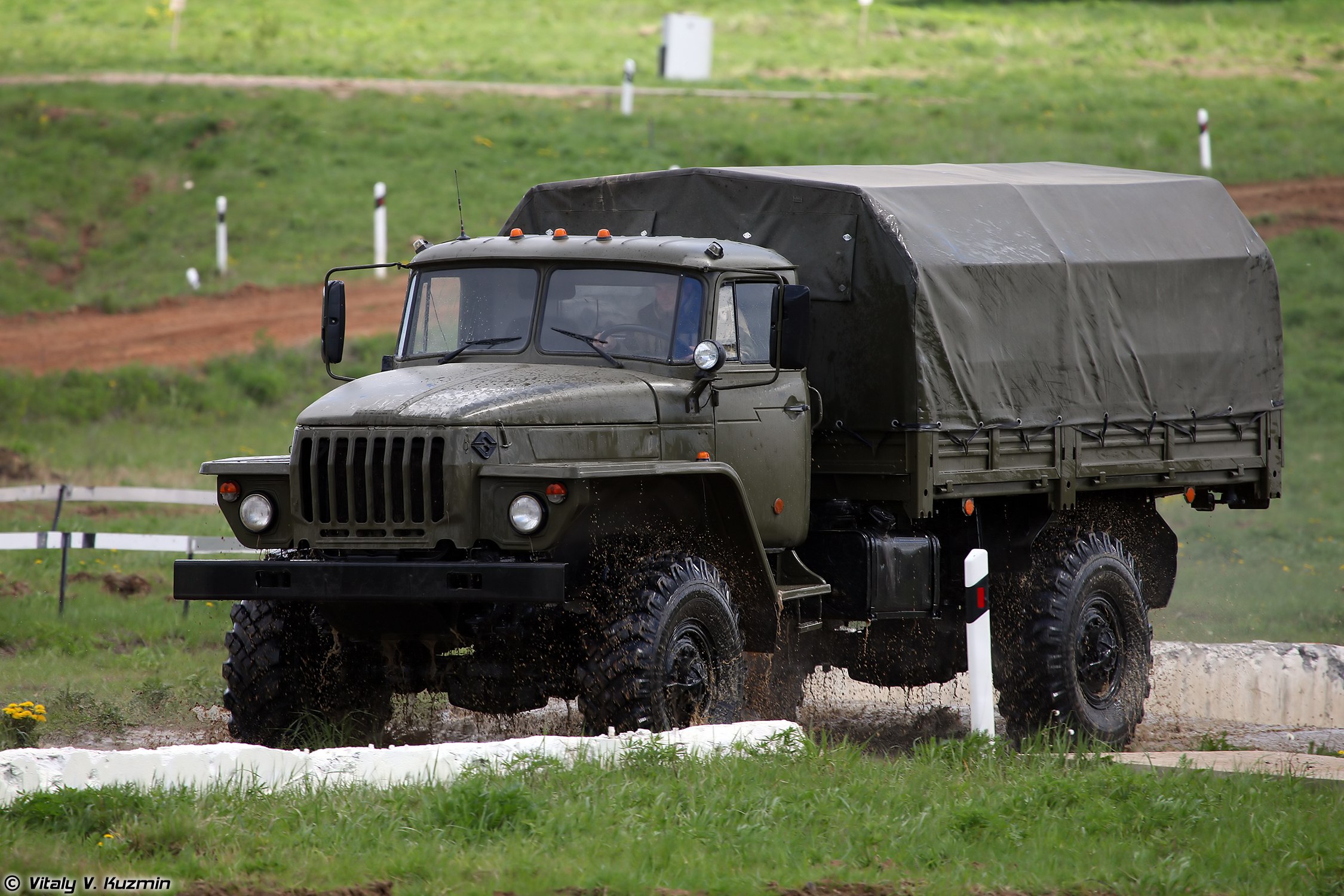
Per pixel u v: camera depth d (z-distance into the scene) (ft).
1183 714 154.81
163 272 343.67
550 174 387.14
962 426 122.21
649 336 111.96
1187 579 209.15
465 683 107.76
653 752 90.99
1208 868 79.97
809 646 131.75
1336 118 461.37
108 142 405.18
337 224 363.56
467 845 76.18
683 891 71.05
